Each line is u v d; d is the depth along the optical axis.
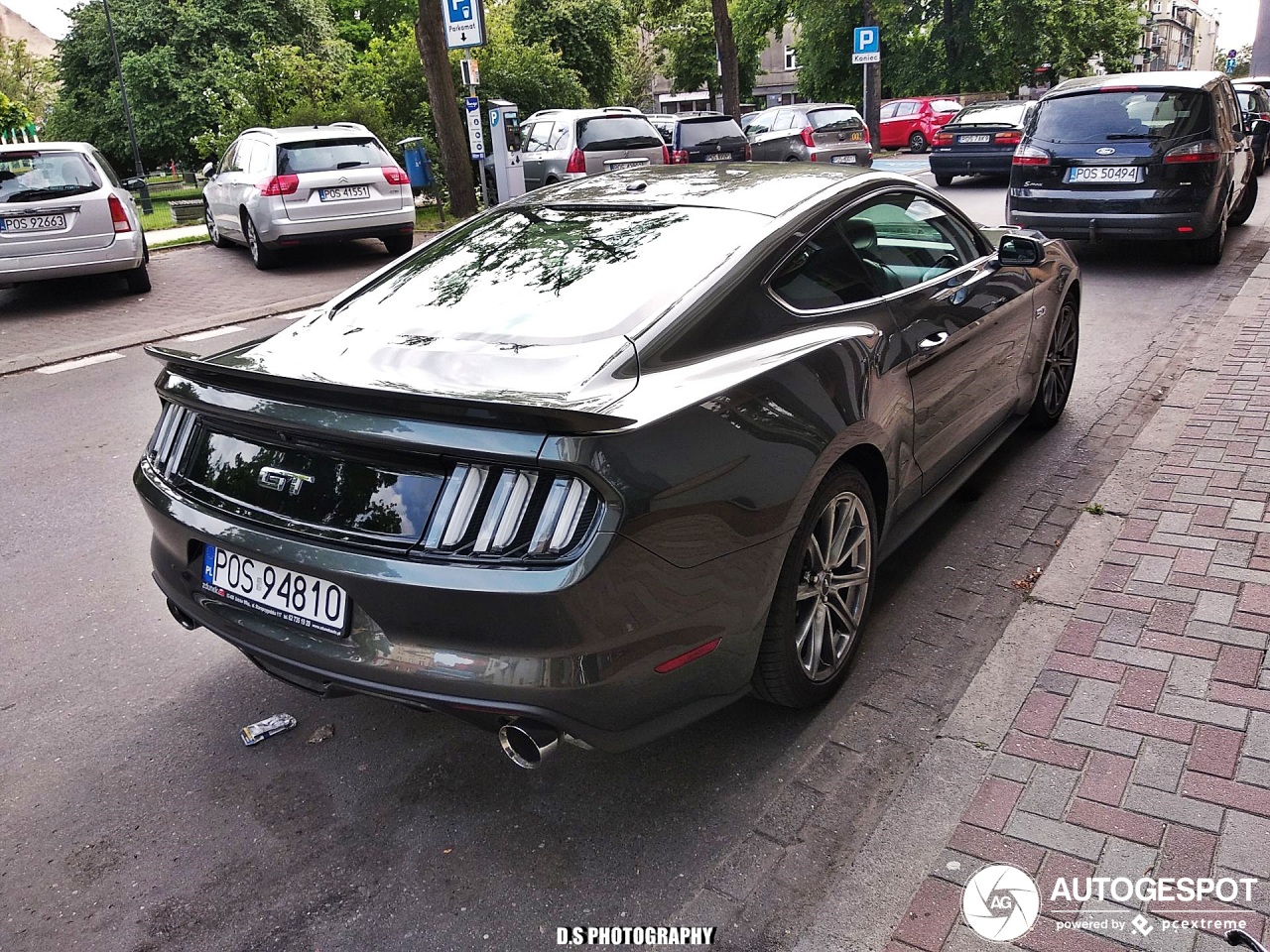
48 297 10.94
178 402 2.78
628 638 2.27
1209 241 9.15
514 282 3.03
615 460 2.19
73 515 4.93
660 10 35.44
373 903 2.43
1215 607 3.31
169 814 2.78
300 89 18.75
